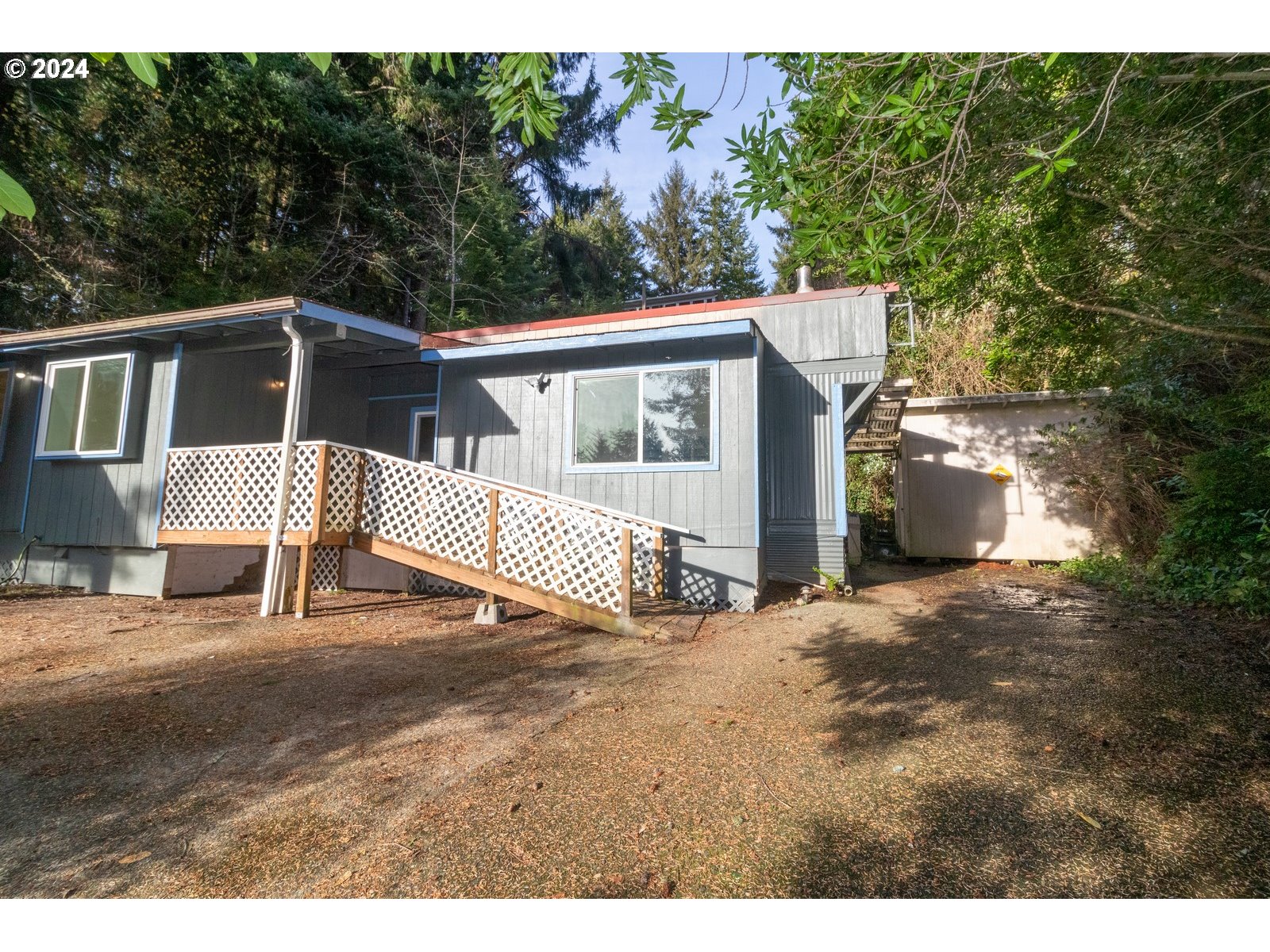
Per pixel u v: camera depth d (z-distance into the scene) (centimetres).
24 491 926
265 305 688
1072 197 550
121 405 838
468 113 1978
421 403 1020
